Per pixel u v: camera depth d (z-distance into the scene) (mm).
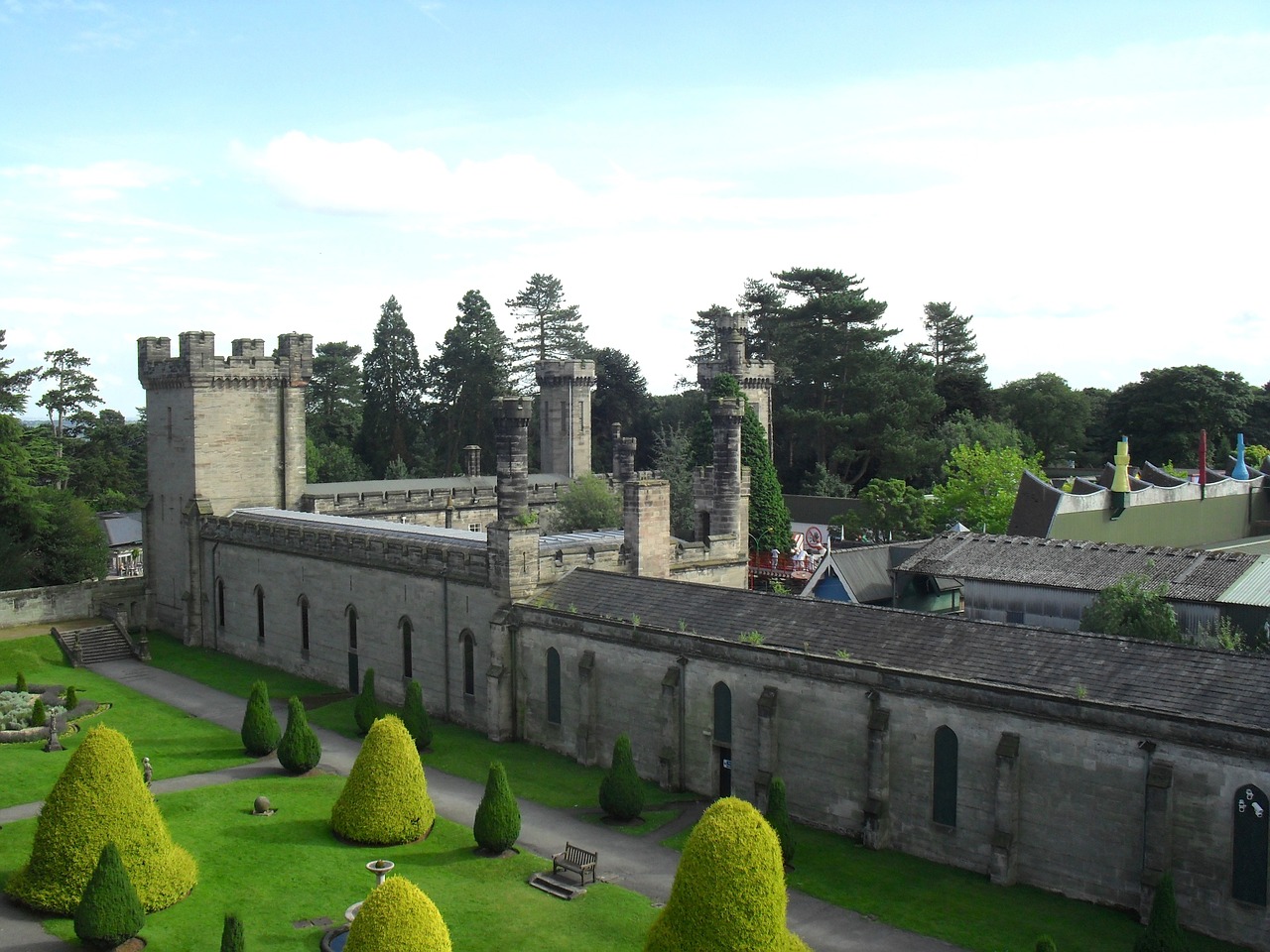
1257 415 179750
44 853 44281
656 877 48562
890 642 52531
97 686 83625
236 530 95562
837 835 51938
